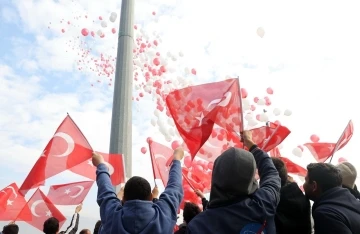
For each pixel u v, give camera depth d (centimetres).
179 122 476
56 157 573
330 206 268
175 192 289
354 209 269
